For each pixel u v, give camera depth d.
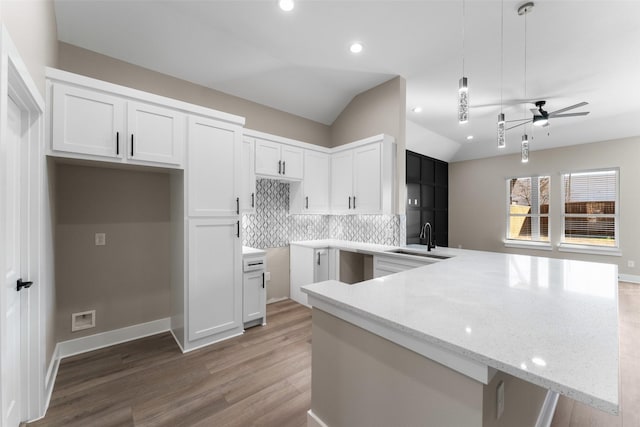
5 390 1.10
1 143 1.04
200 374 2.10
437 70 3.24
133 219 2.70
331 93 3.80
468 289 1.47
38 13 1.60
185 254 2.45
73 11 2.18
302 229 4.22
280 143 3.49
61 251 2.34
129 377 2.05
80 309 2.43
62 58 2.35
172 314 2.83
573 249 5.63
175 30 2.52
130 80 2.68
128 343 2.59
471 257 2.58
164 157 2.32
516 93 3.77
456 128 5.36
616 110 4.36
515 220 6.48
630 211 5.06
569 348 0.84
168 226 2.92
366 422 1.23
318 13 2.37
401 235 3.54
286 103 3.78
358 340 1.26
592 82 3.45
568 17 2.32
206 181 2.56
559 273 1.87
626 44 2.67
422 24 2.47
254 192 3.22
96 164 2.25
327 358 1.43
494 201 6.66
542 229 6.14
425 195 6.46
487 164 6.77
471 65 3.12
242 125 2.79
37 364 1.64
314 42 2.76
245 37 2.68
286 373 2.12
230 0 2.24
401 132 3.43
